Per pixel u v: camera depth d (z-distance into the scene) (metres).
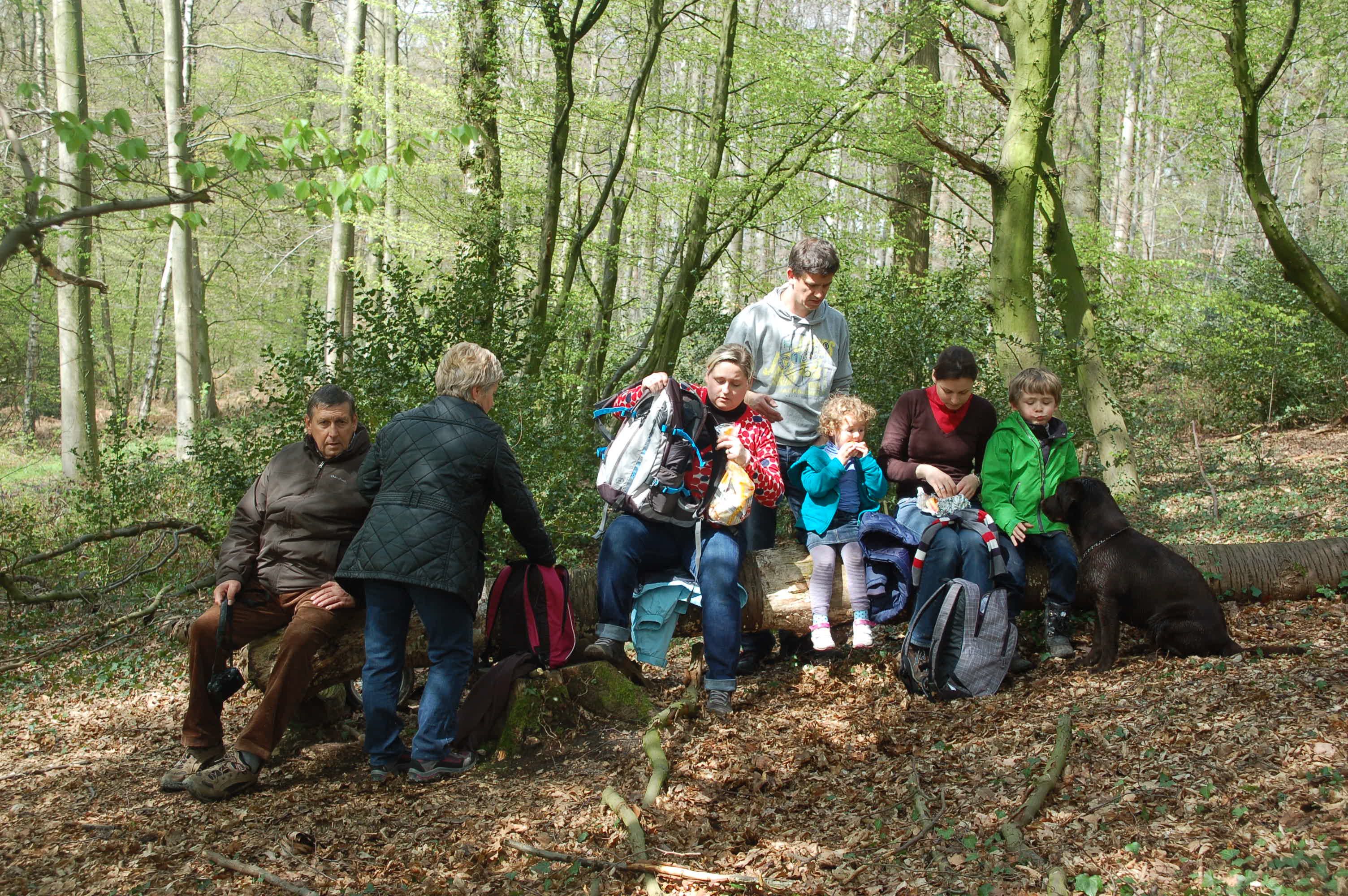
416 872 3.17
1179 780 3.11
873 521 4.53
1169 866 2.65
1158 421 9.91
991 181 7.54
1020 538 4.52
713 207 9.98
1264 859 2.59
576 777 3.79
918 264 11.57
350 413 4.27
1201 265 11.20
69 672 6.25
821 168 10.39
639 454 4.28
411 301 6.90
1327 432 11.56
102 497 9.09
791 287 4.98
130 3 19.66
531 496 4.11
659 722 4.07
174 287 16.84
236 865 3.25
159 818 3.73
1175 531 6.87
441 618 3.85
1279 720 3.40
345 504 4.20
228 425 7.64
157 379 26.19
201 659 4.05
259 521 4.28
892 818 3.21
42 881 3.28
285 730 4.18
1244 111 7.27
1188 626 4.21
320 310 6.80
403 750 4.00
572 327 9.64
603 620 4.33
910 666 4.36
